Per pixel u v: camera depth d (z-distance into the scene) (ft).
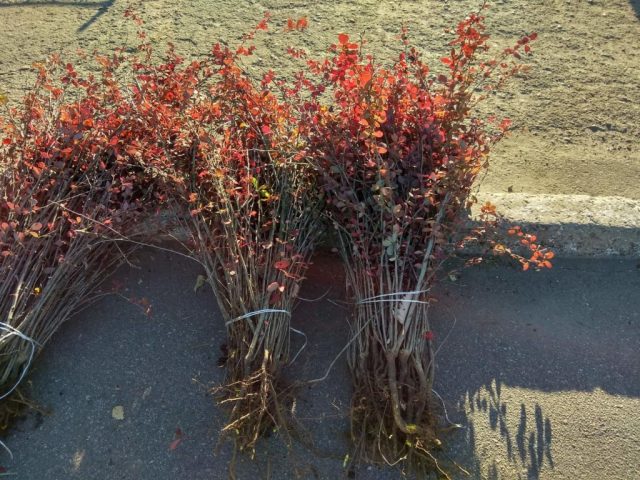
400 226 9.52
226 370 9.39
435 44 16.66
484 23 17.56
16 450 8.75
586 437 9.02
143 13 18.11
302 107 10.15
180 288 10.75
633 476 8.64
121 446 8.85
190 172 10.50
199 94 11.02
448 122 9.84
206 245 10.12
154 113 9.89
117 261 11.03
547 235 11.12
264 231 10.12
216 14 18.01
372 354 9.12
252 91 10.77
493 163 13.32
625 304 10.69
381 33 17.16
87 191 10.62
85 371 9.62
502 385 9.57
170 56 12.89
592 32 17.33
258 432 8.49
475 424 9.12
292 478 8.55
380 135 8.79
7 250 9.59
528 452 8.86
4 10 18.42
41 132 10.61
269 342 8.97
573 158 13.52
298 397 9.30
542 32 17.28
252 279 9.28
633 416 9.24
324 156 9.72
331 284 10.81
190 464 8.70
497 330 10.26
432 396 9.18
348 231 10.21
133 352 9.87
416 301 8.92
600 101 14.97
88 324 10.20
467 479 8.58
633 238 11.10
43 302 9.41
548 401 9.40
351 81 9.78
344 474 8.55
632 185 12.91
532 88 15.30
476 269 11.14
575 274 11.14
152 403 9.30
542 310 10.57
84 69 15.72
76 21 17.83
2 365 9.02
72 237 9.78
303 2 18.60
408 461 8.36
